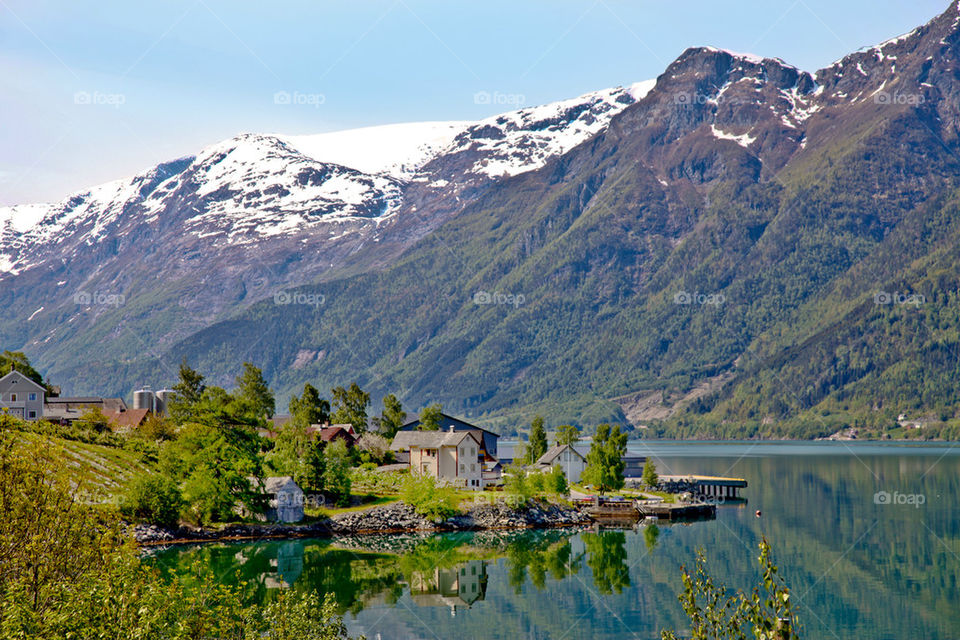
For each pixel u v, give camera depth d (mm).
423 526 146250
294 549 125875
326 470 150875
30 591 39938
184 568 106062
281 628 48656
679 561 119375
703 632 35000
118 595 41125
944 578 109250
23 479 41812
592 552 126750
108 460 143875
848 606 95250
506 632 84312
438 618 89250
